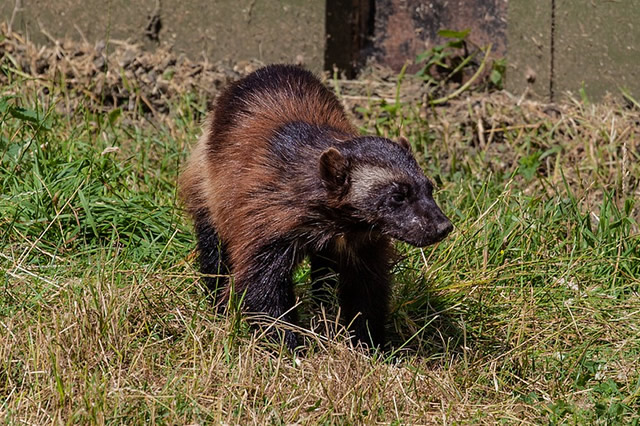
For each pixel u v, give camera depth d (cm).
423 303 1070
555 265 1135
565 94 1505
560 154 1404
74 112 1445
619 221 1178
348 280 1005
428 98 1530
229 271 1034
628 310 1070
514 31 1526
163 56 1588
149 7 1616
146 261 1103
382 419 838
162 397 823
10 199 1134
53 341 882
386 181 923
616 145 1390
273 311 968
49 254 1055
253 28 1596
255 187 962
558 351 984
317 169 944
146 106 1534
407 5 1614
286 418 822
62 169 1198
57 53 1579
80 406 804
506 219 1183
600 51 1462
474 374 942
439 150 1430
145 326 950
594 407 869
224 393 841
